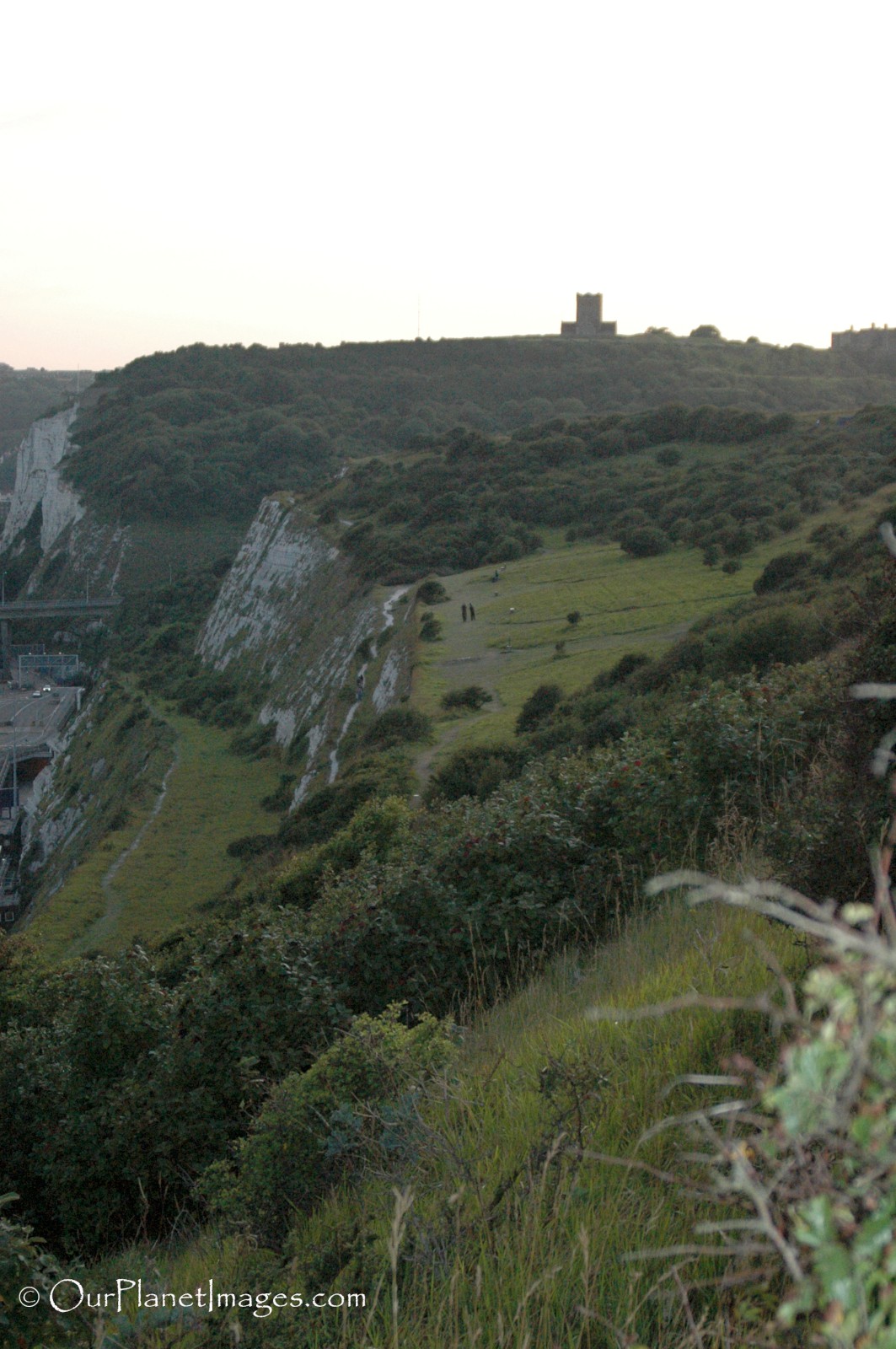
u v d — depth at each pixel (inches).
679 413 4333.2
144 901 1883.6
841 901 186.1
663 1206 124.0
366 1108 193.2
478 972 353.4
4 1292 145.4
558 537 3469.5
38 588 6574.8
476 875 377.1
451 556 3324.3
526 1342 100.7
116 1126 316.5
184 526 6407.5
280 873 951.0
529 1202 131.1
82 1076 343.6
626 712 1180.5
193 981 359.6
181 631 4749.0
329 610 3435.0
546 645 2215.8
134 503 6441.9
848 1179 57.9
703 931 252.4
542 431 4653.1
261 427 7426.2
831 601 1197.7
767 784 359.3
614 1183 133.8
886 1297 44.2
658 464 3998.5
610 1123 149.6
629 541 2933.1
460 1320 118.6
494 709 1838.1
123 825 2407.7
